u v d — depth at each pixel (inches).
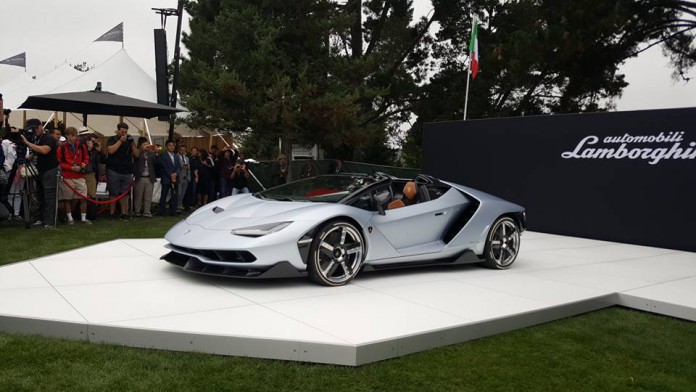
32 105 414.6
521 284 211.5
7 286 176.2
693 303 184.7
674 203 328.8
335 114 668.1
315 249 188.7
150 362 124.1
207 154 509.4
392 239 211.9
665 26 735.1
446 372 128.0
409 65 1017.5
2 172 331.3
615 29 685.9
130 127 729.6
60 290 173.0
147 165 415.2
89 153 374.3
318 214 190.1
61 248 265.4
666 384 126.5
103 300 162.6
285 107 646.5
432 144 483.5
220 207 218.4
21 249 259.0
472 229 234.1
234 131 709.9
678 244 326.0
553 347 149.4
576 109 805.2
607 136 362.9
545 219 398.3
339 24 717.9
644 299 191.9
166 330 133.3
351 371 125.6
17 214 358.9
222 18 663.8
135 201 416.5
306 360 129.6
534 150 405.1
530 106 879.7
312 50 709.3
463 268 244.7
